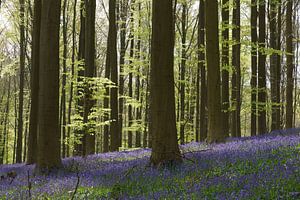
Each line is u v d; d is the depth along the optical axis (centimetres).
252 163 817
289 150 910
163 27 1051
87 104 1922
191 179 760
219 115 1545
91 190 796
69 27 3497
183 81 2716
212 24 1554
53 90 1291
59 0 1316
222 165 842
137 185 774
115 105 2358
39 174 1229
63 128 3344
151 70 1069
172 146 1023
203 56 2527
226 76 2262
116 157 1592
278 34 2725
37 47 1786
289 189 601
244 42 2058
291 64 2308
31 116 1808
